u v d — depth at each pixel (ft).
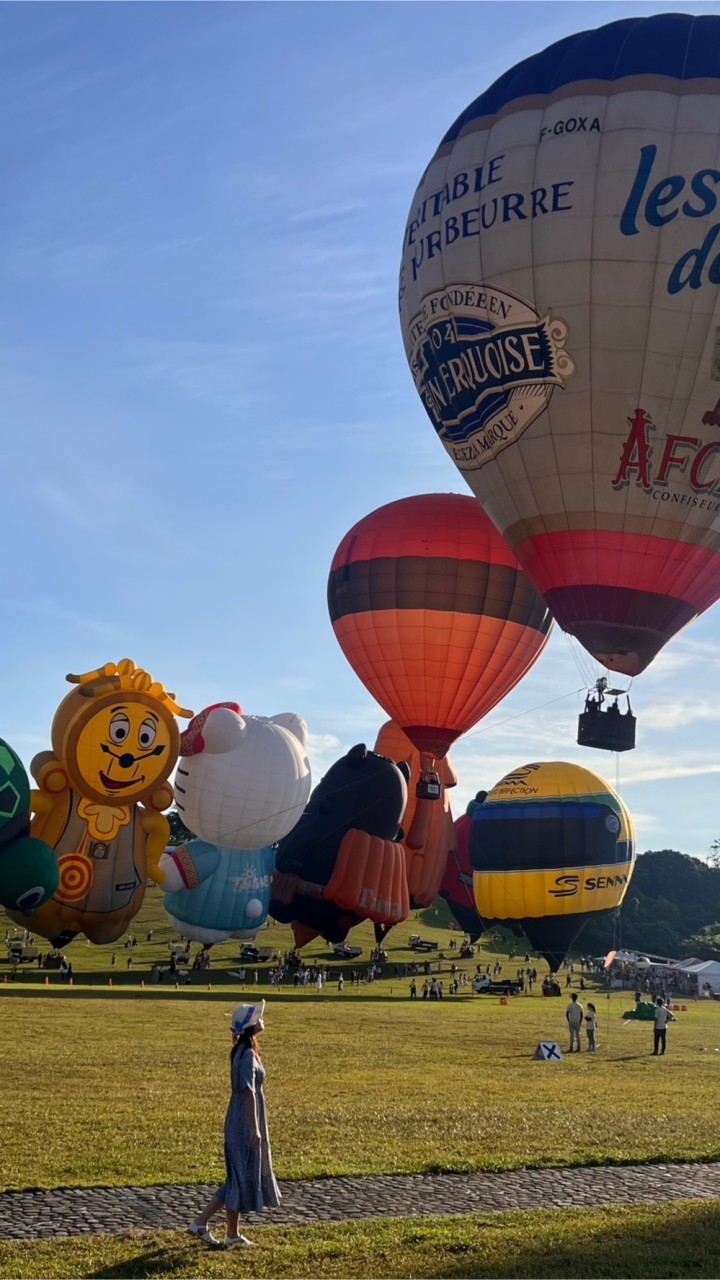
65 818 139.33
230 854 165.78
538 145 85.30
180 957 183.32
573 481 87.04
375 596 166.71
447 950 243.40
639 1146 39.24
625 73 84.43
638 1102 51.37
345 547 174.19
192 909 165.48
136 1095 47.67
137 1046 68.33
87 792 138.31
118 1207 29.89
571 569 89.20
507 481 91.30
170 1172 33.32
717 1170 36.45
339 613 173.06
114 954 194.90
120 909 142.51
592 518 87.20
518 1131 41.60
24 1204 29.94
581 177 82.99
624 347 82.74
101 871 140.36
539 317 84.94
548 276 84.12
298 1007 115.14
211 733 156.56
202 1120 41.65
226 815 157.99
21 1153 35.19
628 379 83.20
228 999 124.47
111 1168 33.60
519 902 176.35
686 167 81.15
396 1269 25.14
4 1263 24.95
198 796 158.20
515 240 85.46
